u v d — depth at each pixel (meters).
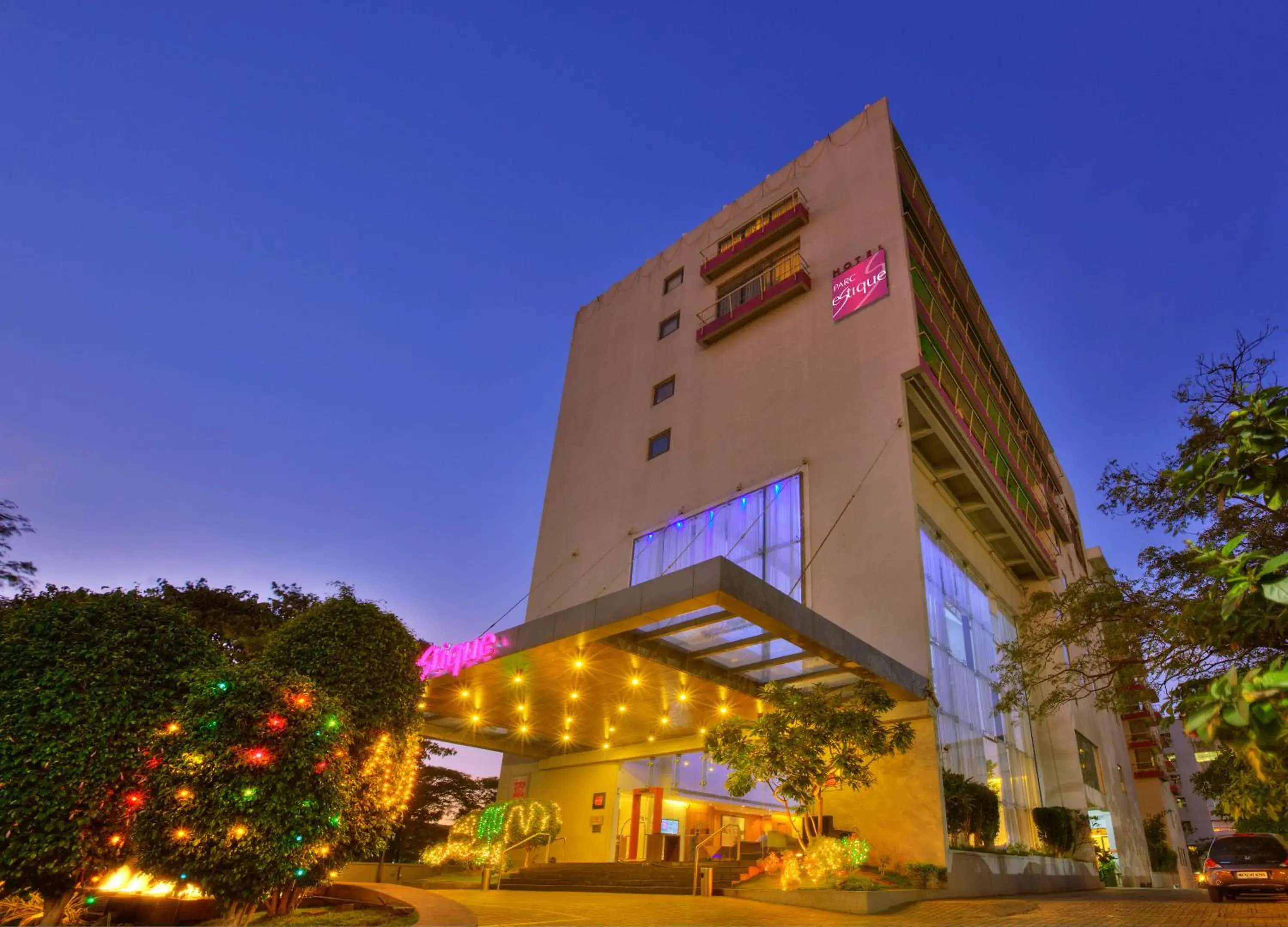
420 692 10.96
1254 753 2.54
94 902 8.34
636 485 27.58
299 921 8.41
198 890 8.09
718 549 23.50
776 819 21.44
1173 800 49.62
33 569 17.72
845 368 22.91
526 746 23.20
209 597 20.89
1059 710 27.05
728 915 11.43
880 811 16.58
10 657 7.60
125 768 7.74
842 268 24.89
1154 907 13.12
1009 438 30.05
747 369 26.14
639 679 16.05
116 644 8.04
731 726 15.15
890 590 18.83
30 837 7.16
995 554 28.86
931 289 24.98
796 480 22.44
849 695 16.89
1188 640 9.41
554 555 28.92
